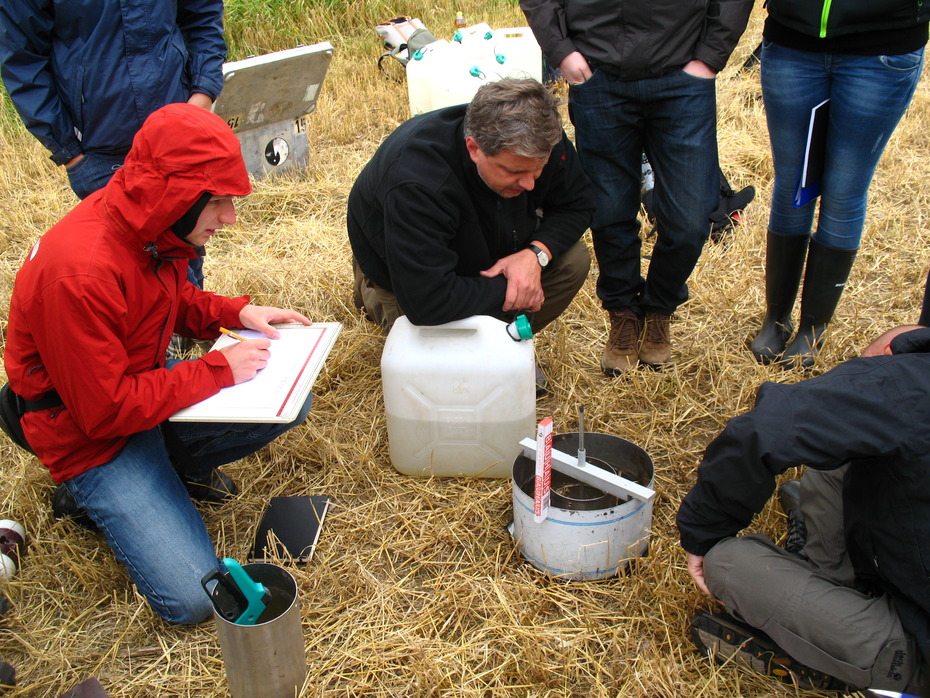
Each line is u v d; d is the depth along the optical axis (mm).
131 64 2850
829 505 2004
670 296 3021
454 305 2404
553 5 2689
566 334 3379
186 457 2248
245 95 4406
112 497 2127
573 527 2148
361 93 6160
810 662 1786
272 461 2771
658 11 2498
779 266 3068
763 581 1815
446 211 2354
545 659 2045
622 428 2877
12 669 2023
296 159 4996
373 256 2758
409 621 2170
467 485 2648
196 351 3320
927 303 2141
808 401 1621
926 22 2465
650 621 2115
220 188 1912
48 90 2807
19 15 2654
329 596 2270
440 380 2463
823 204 2883
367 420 2965
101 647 2154
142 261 2049
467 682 1994
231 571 1804
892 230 4086
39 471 2695
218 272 3924
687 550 1937
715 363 3209
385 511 2568
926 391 1546
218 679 2045
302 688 1965
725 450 1715
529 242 2691
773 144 2895
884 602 1735
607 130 2754
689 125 2639
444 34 6887
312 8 7355
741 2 2496
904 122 5117
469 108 2186
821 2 2488
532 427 2582
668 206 2801
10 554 2396
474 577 2285
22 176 5109
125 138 2941
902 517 1603
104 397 1957
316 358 2309
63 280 1873
